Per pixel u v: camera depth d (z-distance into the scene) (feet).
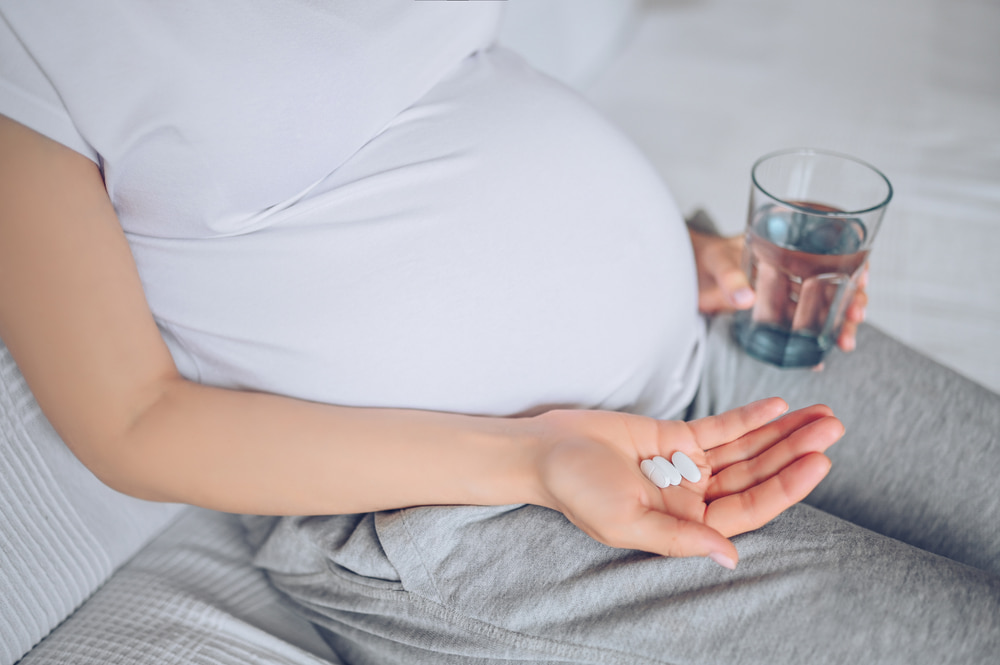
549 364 1.91
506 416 1.94
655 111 4.91
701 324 2.52
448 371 1.82
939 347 3.26
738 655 1.49
